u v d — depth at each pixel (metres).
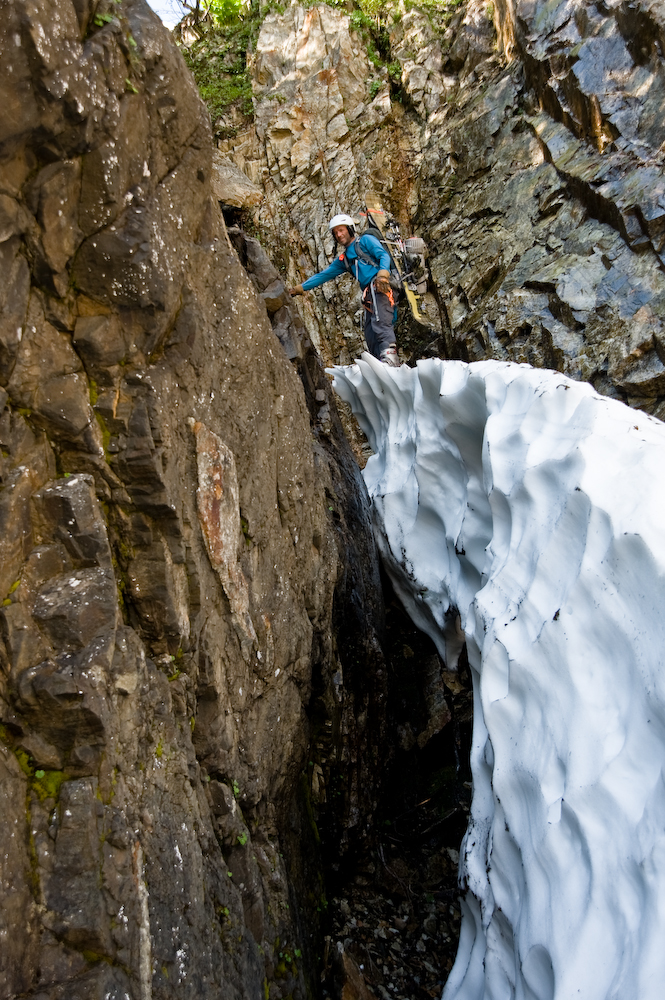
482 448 3.71
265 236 7.60
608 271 5.57
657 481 2.45
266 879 2.78
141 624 2.30
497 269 6.50
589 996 2.02
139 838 2.00
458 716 4.56
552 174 6.38
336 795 3.79
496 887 2.83
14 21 1.68
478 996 2.88
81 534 2.00
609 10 6.07
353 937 3.57
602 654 2.51
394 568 4.98
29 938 1.71
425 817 4.24
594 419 2.87
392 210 7.64
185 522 2.41
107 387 2.16
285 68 7.81
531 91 6.84
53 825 1.81
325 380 5.01
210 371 2.64
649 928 1.91
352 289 7.38
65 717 1.87
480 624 3.33
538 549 3.02
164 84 2.22
